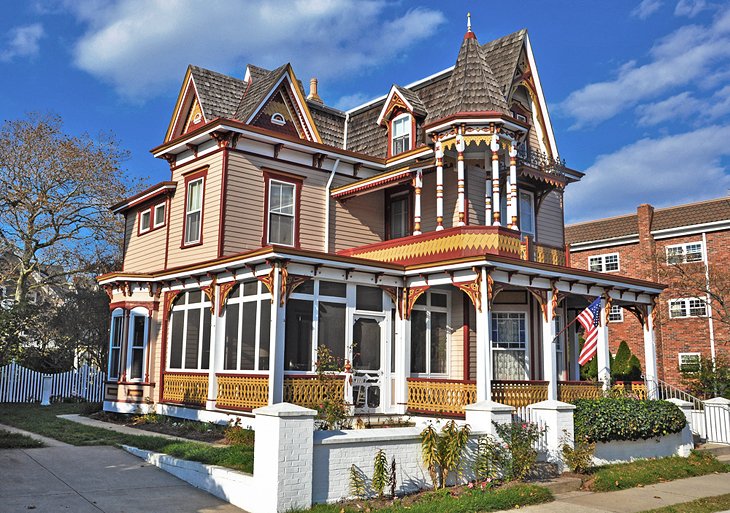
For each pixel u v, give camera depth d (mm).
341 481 9375
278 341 14320
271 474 8688
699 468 14547
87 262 35531
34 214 32969
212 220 18516
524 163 20094
